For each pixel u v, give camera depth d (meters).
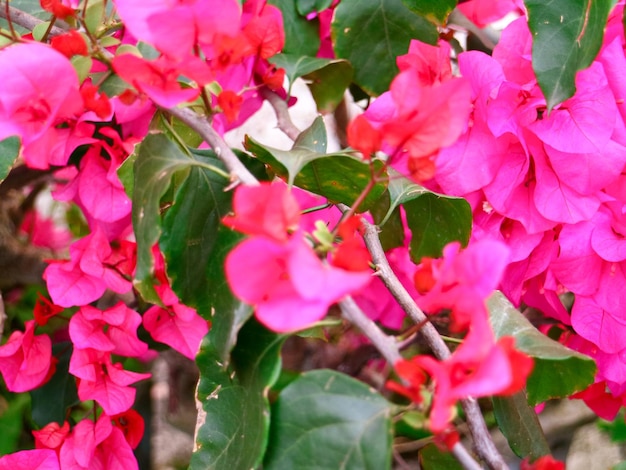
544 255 0.49
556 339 0.61
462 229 0.48
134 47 0.42
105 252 0.50
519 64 0.48
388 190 0.47
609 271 0.48
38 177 0.73
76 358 0.50
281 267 0.28
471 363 0.27
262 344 0.35
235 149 0.44
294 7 0.56
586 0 0.42
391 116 0.43
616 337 0.48
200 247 0.40
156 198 0.36
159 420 0.86
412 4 0.51
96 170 0.51
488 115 0.46
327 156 0.39
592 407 0.55
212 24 0.34
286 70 0.53
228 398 0.40
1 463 0.48
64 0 0.46
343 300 0.32
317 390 0.33
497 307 0.42
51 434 0.50
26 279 0.80
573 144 0.45
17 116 0.35
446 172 0.47
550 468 0.32
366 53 0.56
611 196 0.49
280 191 0.29
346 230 0.31
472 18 0.58
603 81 0.46
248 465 0.33
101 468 0.51
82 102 0.36
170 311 0.52
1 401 0.78
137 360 0.78
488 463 0.34
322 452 0.32
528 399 0.44
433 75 0.48
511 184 0.48
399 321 0.61
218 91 0.38
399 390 0.29
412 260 0.51
